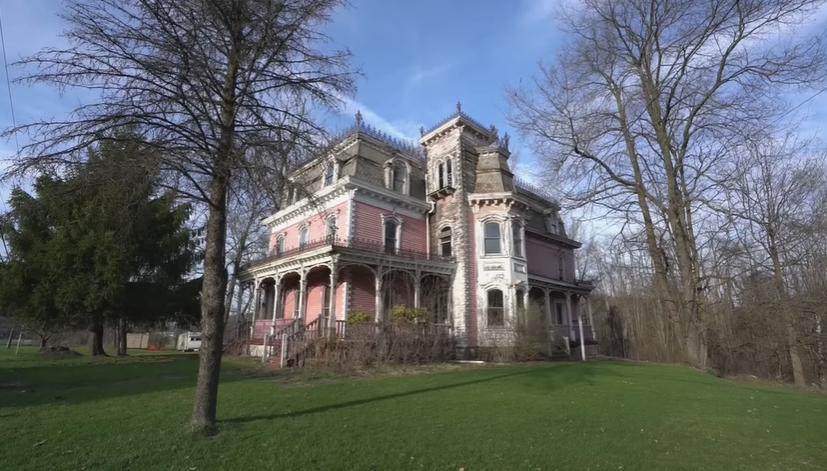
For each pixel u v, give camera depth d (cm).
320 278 2370
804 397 1408
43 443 623
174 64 679
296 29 760
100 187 673
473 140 2723
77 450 595
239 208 876
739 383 1766
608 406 991
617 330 4194
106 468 534
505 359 2166
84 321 2230
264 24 736
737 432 802
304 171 880
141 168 649
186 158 686
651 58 2312
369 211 2331
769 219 2402
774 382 2383
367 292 2272
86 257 2097
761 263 2467
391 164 2475
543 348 2206
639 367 2028
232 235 3372
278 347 1898
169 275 2462
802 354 2511
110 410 838
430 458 591
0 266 2039
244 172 753
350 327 1759
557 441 688
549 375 1512
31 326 2261
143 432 680
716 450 681
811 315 2394
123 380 1305
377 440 662
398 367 1658
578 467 575
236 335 2564
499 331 2250
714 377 1814
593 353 3089
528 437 704
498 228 2486
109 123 661
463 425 767
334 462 564
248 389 1112
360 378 1375
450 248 2517
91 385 1193
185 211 2392
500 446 650
